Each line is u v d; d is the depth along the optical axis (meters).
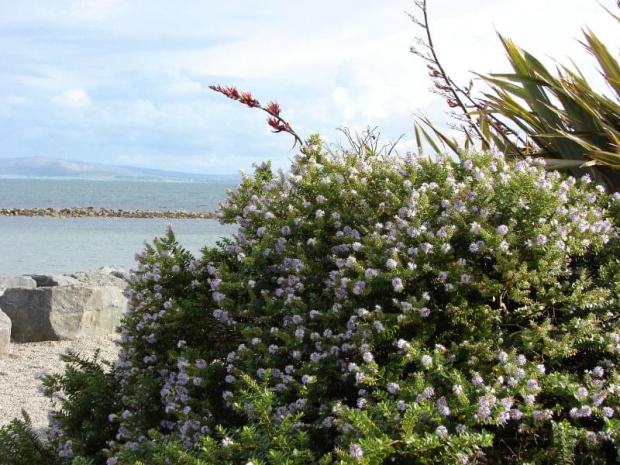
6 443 3.68
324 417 2.92
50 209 44.28
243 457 2.68
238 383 3.18
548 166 4.68
